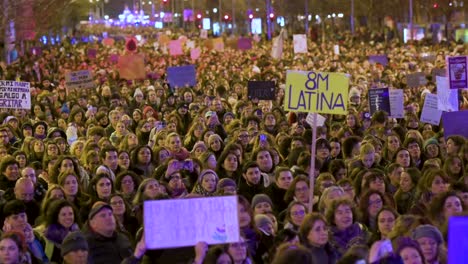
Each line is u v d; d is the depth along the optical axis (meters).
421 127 45.34
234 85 66.81
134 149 34.28
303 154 33.06
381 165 35.31
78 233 21.45
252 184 29.47
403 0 183.62
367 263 19.94
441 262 20.83
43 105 53.41
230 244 20.14
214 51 125.38
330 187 25.78
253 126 42.88
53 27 173.75
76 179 27.86
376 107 46.62
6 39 111.81
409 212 26.58
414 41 145.50
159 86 62.81
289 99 30.97
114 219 23.06
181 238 19.97
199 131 41.28
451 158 31.31
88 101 57.31
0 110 52.44
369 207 25.09
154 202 20.05
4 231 23.19
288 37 168.62
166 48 136.25
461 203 24.50
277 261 18.45
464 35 151.00
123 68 71.12
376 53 116.25
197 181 29.58
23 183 27.02
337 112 30.81
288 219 24.62
